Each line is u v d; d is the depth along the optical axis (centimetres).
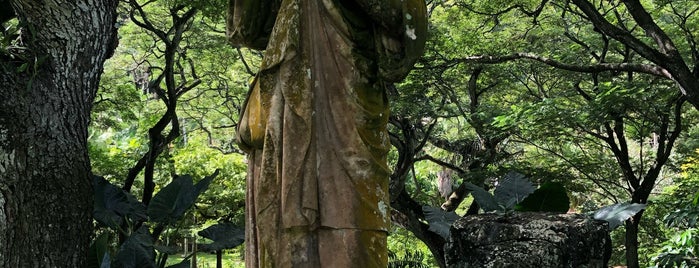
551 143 1767
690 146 1844
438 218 665
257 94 320
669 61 1189
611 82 1507
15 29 655
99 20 691
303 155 300
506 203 571
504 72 1753
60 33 661
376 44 312
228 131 2383
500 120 1489
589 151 1970
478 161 1766
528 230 411
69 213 666
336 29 309
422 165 2725
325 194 301
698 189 1501
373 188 304
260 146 315
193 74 1683
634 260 1487
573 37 1559
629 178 1592
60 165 660
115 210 862
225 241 817
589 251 409
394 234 2086
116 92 1717
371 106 307
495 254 407
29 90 641
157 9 1677
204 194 1777
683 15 1517
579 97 1716
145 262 757
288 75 305
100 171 1738
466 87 1917
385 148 312
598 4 1842
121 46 1983
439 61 1606
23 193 636
